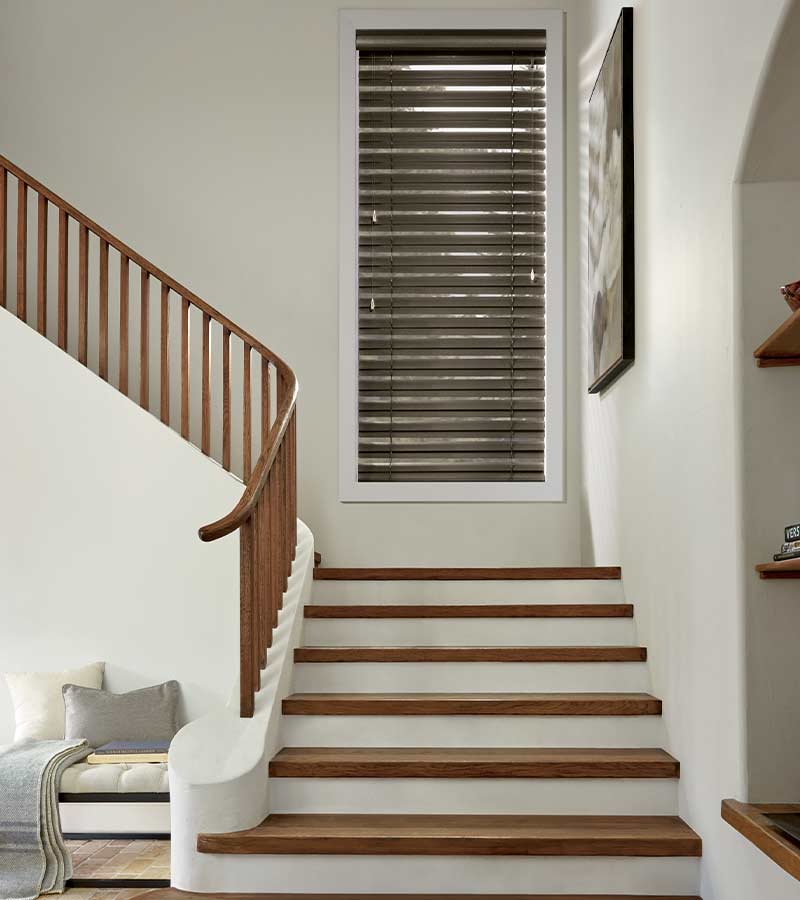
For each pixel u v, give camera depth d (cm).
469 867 343
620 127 446
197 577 498
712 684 322
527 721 399
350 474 595
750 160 291
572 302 599
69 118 613
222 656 495
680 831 346
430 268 608
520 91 613
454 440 603
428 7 609
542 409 602
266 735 373
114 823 439
